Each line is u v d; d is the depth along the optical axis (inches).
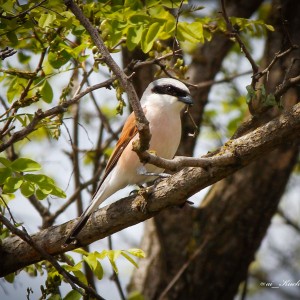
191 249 491.8
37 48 367.2
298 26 485.7
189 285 485.7
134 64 341.1
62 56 341.1
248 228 488.1
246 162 287.1
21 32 353.4
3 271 344.8
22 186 317.1
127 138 398.6
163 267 490.6
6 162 320.2
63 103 323.9
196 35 353.1
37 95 326.6
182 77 361.1
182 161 275.9
